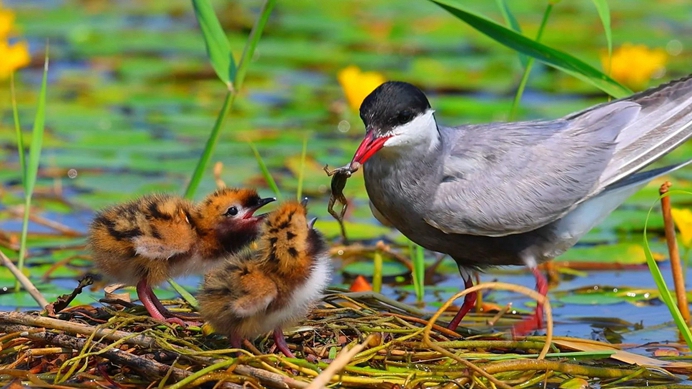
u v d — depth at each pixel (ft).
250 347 31.30
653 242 46.65
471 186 36.50
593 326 38.24
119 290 40.91
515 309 40.24
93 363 31.63
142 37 75.87
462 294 31.14
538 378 31.50
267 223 31.09
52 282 41.16
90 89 66.28
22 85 66.44
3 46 41.73
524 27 75.10
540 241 37.42
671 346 35.91
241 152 56.80
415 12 82.89
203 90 67.56
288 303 31.19
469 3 80.89
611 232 47.73
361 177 54.75
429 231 37.29
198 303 32.27
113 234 33.50
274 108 64.44
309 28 78.64
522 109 62.03
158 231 33.58
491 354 32.63
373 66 70.28
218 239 34.94
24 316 32.30
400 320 33.99
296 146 57.67
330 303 36.04
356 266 44.52
